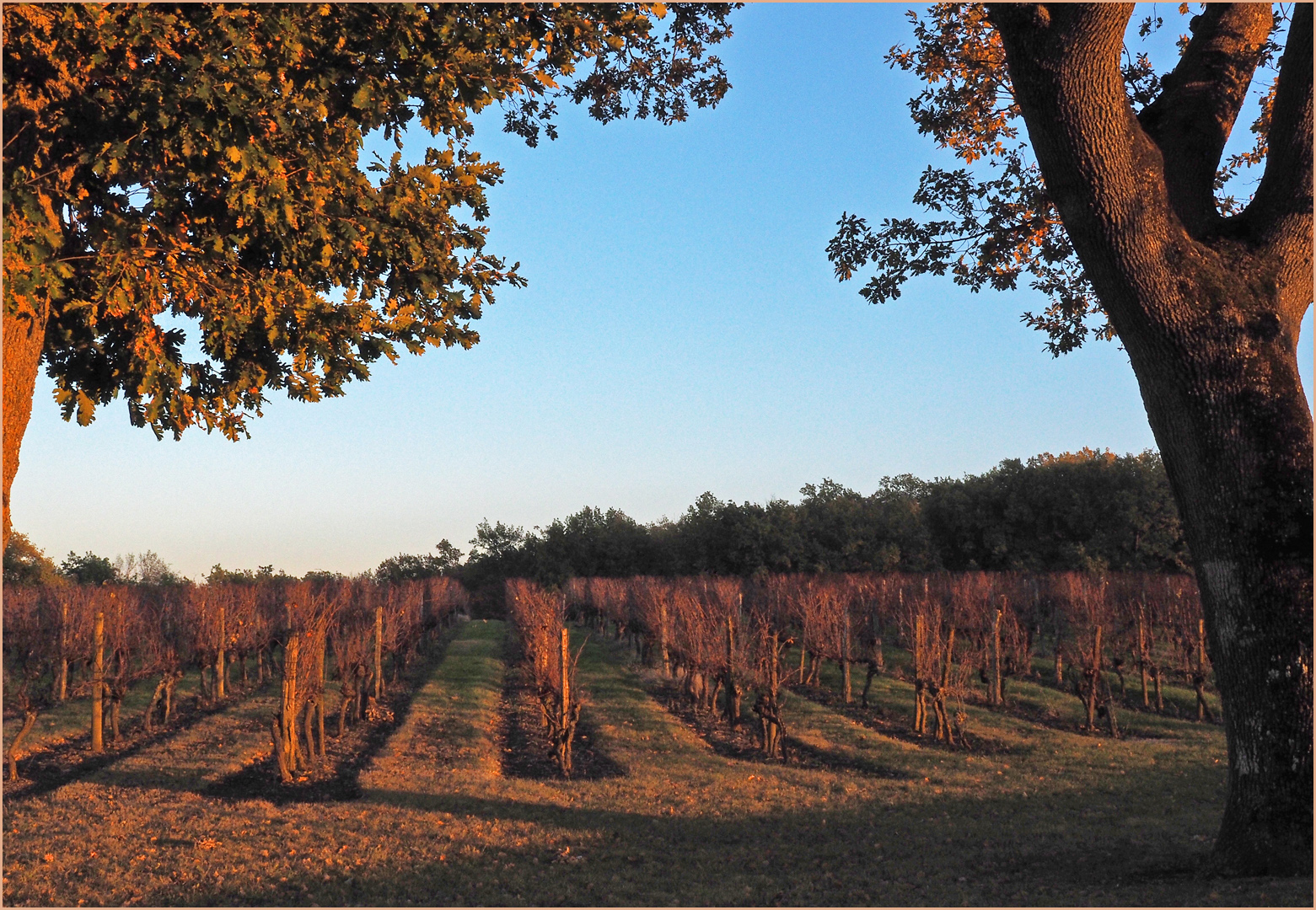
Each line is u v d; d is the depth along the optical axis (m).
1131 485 45.53
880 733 17.20
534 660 17.70
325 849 9.26
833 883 8.23
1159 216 6.95
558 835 10.03
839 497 58.06
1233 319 6.89
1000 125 11.56
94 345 8.95
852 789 12.36
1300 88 7.13
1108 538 44.44
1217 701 20.77
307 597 26.55
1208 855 7.39
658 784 12.73
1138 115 8.02
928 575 37.69
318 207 7.82
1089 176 6.91
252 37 6.77
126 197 7.91
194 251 7.99
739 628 20.02
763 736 15.95
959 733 16.83
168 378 9.07
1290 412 6.86
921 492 66.62
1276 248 7.14
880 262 11.59
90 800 11.30
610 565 64.50
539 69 8.45
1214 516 6.95
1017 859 8.78
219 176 7.48
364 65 7.56
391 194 8.77
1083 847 9.08
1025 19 6.86
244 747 15.39
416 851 9.26
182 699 21.64
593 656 31.67
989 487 52.25
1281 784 6.64
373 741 16.78
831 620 22.59
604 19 8.40
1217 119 7.57
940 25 11.23
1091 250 7.13
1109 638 21.88
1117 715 19.12
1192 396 6.97
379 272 9.60
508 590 42.88
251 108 6.58
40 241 6.18
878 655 24.92
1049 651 28.53
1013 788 12.42
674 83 12.38
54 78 6.51
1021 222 11.25
